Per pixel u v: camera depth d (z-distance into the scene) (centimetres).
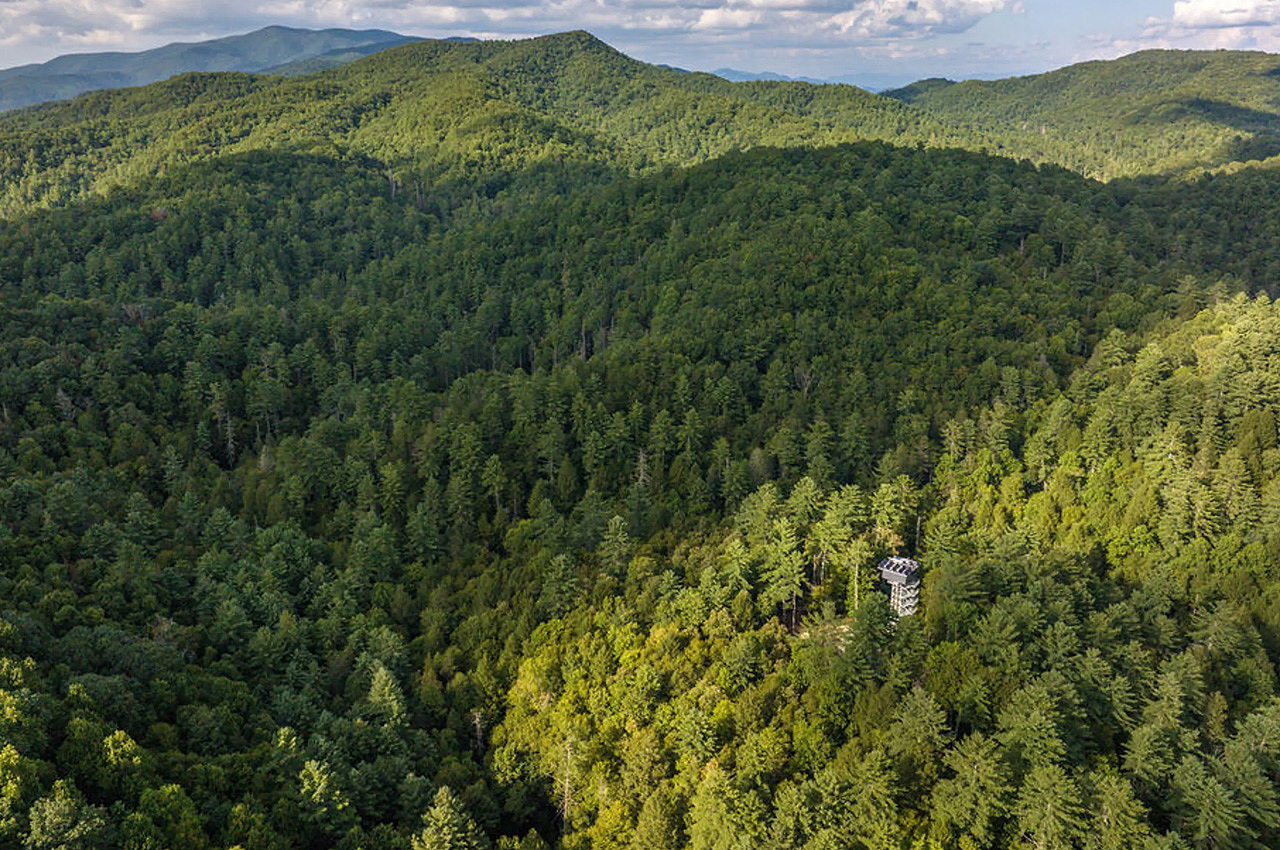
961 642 8038
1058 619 7956
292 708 8294
